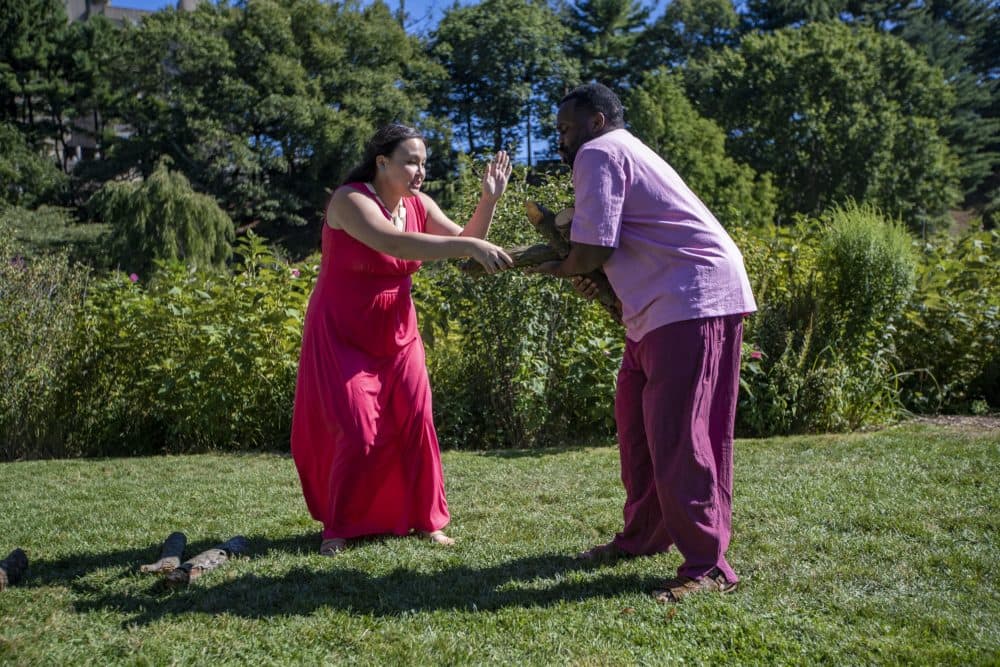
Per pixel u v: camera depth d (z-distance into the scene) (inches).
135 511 186.7
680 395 127.0
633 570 137.0
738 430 283.6
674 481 127.2
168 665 103.5
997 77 2310.5
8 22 1630.2
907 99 1592.0
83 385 297.4
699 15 2037.4
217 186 1521.9
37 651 106.7
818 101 1520.7
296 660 105.0
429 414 162.1
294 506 191.0
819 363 284.8
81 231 1126.4
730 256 131.0
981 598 122.0
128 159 1546.5
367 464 154.9
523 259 141.0
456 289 283.6
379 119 1631.4
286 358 290.8
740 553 143.3
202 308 295.7
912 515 162.9
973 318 320.8
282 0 1652.3
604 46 1980.8
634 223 130.3
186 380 287.3
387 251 147.8
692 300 126.6
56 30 1681.8
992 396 323.6
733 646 107.1
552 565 140.6
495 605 122.9
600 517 171.9
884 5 2172.7
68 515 183.2
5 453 291.4
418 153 157.2
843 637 108.9
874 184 1464.1
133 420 297.9
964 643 106.8
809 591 125.7
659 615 116.9
